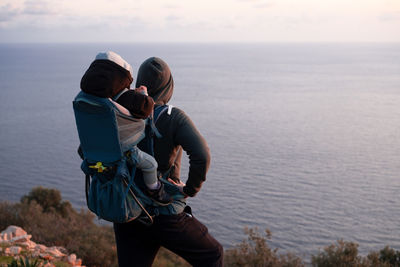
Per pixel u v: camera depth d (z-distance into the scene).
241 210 88.69
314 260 20.56
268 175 122.88
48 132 198.75
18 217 14.91
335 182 118.38
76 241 12.30
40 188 32.12
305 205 95.00
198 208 88.62
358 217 88.00
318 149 170.50
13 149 159.25
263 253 17.08
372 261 21.56
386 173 131.38
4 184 111.50
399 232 79.81
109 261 11.73
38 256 6.32
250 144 177.62
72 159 141.38
